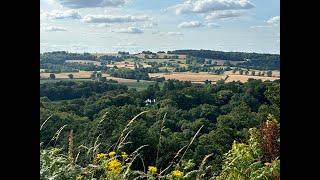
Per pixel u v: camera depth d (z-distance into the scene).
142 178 4.23
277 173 4.14
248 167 4.25
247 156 4.34
